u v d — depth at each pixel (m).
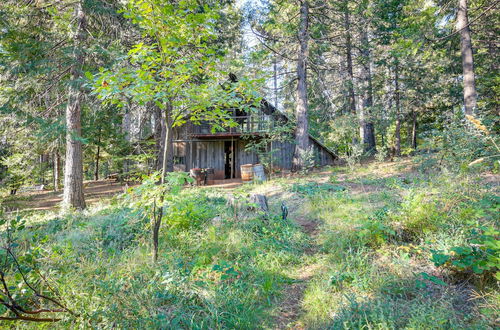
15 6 8.16
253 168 14.03
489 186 5.31
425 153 10.09
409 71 15.67
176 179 3.73
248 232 5.09
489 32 12.51
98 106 10.23
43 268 2.56
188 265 3.84
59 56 8.50
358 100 18.89
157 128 15.29
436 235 3.75
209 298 3.02
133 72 3.55
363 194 7.62
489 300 2.48
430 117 20.80
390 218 4.45
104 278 3.20
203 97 3.65
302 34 14.04
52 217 7.76
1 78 8.15
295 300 3.23
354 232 4.57
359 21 14.84
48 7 8.58
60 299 2.38
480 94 14.88
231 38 14.20
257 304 3.14
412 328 2.18
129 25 9.55
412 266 3.35
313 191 8.67
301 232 5.41
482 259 2.74
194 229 5.18
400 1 13.30
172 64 3.82
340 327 2.49
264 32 15.77
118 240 4.84
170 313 2.75
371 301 2.79
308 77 17.53
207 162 17.72
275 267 3.94
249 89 3.71
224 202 7.72
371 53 17.20
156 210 3.93
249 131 15.66
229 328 2.67
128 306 2.54
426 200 5.14
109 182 18.89
